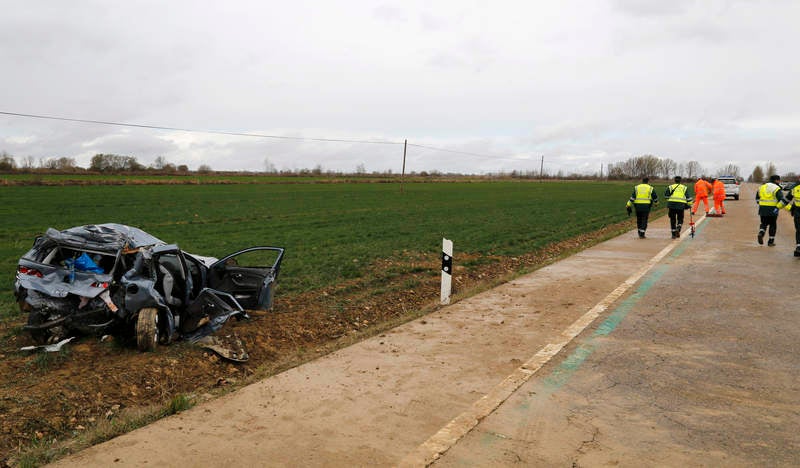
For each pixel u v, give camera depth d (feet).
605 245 52.03
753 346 20.92
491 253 50.83
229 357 21.52
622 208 120.67
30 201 124.98
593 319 25.00
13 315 27.53
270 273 27.96
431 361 19.48
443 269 28.50
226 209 110.93
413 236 64.95
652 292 30.66
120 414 16.58
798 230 42.65
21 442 14.76
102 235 23.25
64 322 21.54
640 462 12.31
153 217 91.91
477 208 119.85
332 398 16.15
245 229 74.28
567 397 16.11
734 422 14.46
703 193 88.28
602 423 14.39
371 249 53.16
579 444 13.20
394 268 41.70
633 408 15.35
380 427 14.20
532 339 22.04
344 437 13.62
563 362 19.20
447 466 12.13
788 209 43.91
